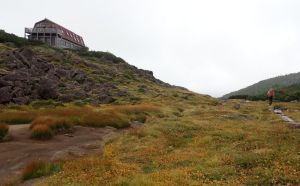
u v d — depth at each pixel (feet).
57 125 113.09
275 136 87.10
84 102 200.95
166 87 364.17
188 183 53.47
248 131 100.22
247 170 60.29
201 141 88.69
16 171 72.38
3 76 191.52
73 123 123.44
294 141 79.46
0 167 75.15
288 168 58.44
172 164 68.54
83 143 100.27
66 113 140.46
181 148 84.79
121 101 220.64
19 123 127.75
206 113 153.89
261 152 69.62
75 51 435.94
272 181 53.16
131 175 60.23
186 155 74.69
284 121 121.60
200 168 62.49
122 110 163.22
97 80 290.76
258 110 172.35
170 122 119.55
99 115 137.49
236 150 75.46
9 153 85.81
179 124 114.83
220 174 58.95
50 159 80.84
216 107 193.67
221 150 77.41
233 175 58.13
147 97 252.01
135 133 104.06
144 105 184.65
